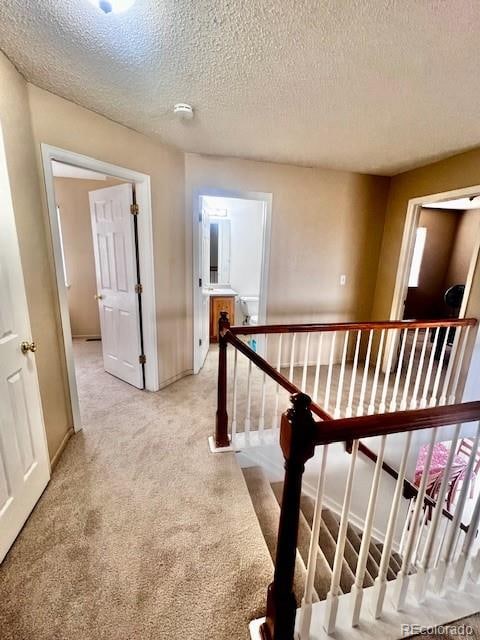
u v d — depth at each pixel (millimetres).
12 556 1342
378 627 1120
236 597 1218
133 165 2410
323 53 1450
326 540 2004
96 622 1117
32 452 1591
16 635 1076
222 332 2012
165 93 1832
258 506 1894
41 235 1809
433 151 2734
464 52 1415
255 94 1838
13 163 1525
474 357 2799
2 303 1351
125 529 1497
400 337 3666
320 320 3803
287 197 3350
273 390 3094
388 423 938
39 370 1762
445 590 1256
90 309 4629
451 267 5828
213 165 3041
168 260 2916
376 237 3762
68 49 1432
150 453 2070
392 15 1207
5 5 1171
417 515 1096
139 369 2963
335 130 2344
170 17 1236
